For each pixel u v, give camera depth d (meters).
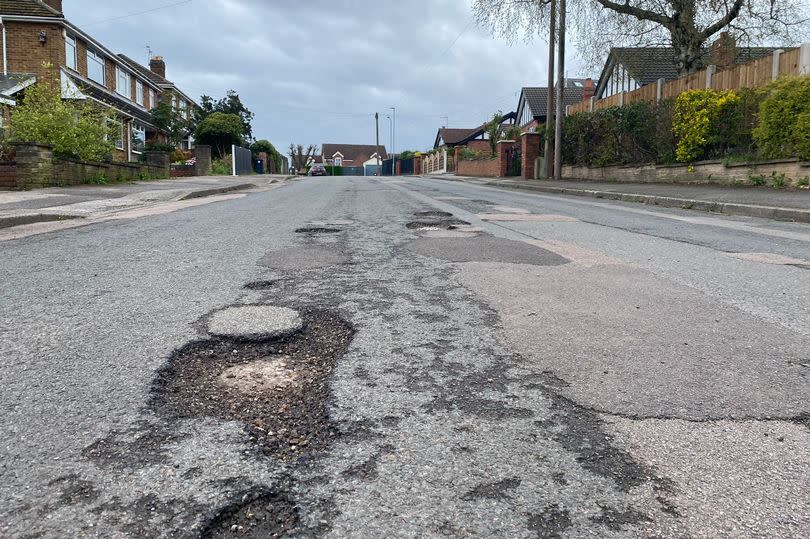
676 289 4.24
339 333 3.15
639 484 1.77
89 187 14.23
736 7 17.77
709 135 14.79
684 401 2.34
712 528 1.57
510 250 5.78
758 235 7.41
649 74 29.44
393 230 7.36
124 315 3.39
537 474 1.81
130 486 1.70
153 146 31.22
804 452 1.97
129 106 30.12
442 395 2.36
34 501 1.63
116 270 4.68
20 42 22.47
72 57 24.39
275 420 2.12
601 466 1.86
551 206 11.66
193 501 1.64
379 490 1.71
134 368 2.57
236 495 1.67
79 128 14.86
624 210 10.96
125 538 1.49
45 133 14.23
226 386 2.42
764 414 2.24
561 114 22.88
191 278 4.41
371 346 2.93
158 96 37.28
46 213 8.26
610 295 4.02
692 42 18.84
